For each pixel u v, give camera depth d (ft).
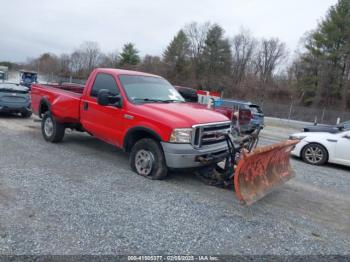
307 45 163.94
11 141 26.23
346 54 145.28
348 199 18.80
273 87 194.18
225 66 217.97
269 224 14.11
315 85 156.66
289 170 20.01
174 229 12.84
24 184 16.51
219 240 12.26
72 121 24.47
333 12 148.05
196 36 221.87
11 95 38.52
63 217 13.14
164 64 222.89
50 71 236.84
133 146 19.61
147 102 20.13
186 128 17.24
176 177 19.60
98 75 22.41
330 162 28.66
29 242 11.09
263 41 221.05
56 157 22.44
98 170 19.99
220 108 41.27
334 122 95.45
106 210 14.08
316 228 14.15
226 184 17.54
